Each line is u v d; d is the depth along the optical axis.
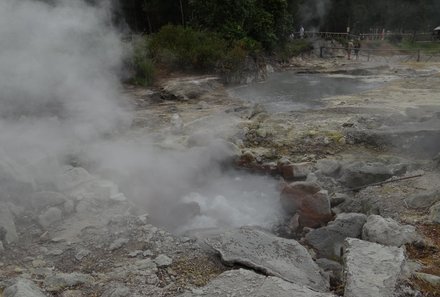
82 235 4.64
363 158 7.30
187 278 3.96
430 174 6.17
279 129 8.83
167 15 21.77
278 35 22.88
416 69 19.03
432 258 4.22
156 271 4.05
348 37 29.38
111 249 4.39
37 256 4.29
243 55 16.56
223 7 18.47
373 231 4.59
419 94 12.46
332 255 4.86
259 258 4.18
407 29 28.62
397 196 5.64
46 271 4.05
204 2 18.66
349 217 5.07
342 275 4.03
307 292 3.53
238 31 18.58
